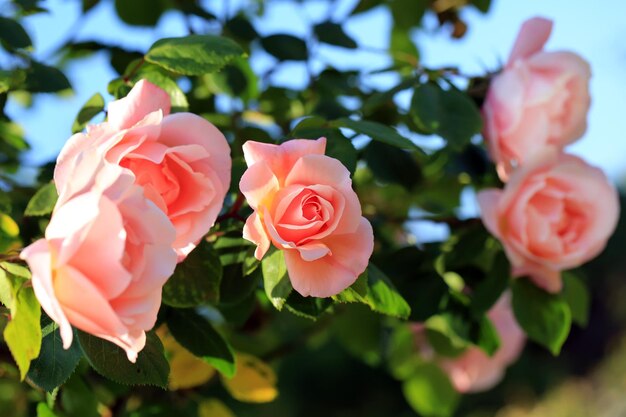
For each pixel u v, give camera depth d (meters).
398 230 0.87
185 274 0.63
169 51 0.65
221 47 0.65
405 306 0.64
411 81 0.76
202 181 0.58
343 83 0.85
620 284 4.80
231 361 0.68
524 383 3.69
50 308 0.53
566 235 0.73
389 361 0.98
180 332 0.68
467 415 3.70
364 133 0.64
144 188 0.57
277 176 0.57
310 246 0.56
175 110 0.65
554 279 0.74
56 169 0.57
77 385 0.72
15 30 0.73
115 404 0.78
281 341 0.99
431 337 0.90
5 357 0.73
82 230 0.52
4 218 0.69
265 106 0.88
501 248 0.75
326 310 0.62
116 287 0.52
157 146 0.58
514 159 0.75
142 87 0.59
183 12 0.87
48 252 0.53
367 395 3.25
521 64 0.74
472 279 0.77
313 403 3.22
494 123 0.74
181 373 0.77
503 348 0.92
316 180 0.57
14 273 0.57
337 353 3.25
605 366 4.69
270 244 0.59
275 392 0.78
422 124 0.72
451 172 0.85
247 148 0.57
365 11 0.94
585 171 0.73
